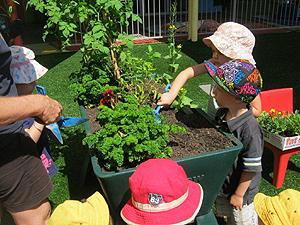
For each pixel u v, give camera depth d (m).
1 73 1.92
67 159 3.87
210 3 10.91
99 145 2.09
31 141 2.16
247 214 2.45
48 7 2.97
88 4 2.94
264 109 3.52
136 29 9.78
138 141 2.07
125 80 3.18
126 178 1.93
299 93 5.51
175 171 1.68
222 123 2.42
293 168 3.67
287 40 8.63
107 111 2.34
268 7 10.70
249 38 2.42
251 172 2.27
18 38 6.40
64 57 7.78
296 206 1.55
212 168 2.11
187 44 8.55
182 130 2.29
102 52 2.96
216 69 2.32
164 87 3.15
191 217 1.64
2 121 1.66
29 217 2.22
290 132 3.26
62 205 1.63
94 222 1.55
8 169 2.04
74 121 2.45
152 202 1.61
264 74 6.42
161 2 10.96
